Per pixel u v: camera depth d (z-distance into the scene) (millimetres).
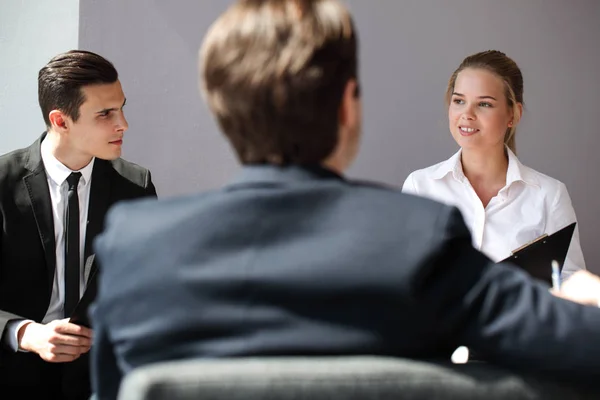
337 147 958
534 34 3346
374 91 3248
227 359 853
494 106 2529
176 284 880
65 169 2311
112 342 942
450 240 869
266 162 942
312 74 911
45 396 2238
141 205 969
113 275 923
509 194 2602
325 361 828
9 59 2941
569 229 1753
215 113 963
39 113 2939
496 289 859
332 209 890
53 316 2289
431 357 896
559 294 1214
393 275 840
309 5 947
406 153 3283
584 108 3396
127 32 2998
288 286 853
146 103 3035
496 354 860
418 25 3266
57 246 2309
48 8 2941
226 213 896
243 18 946
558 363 847
